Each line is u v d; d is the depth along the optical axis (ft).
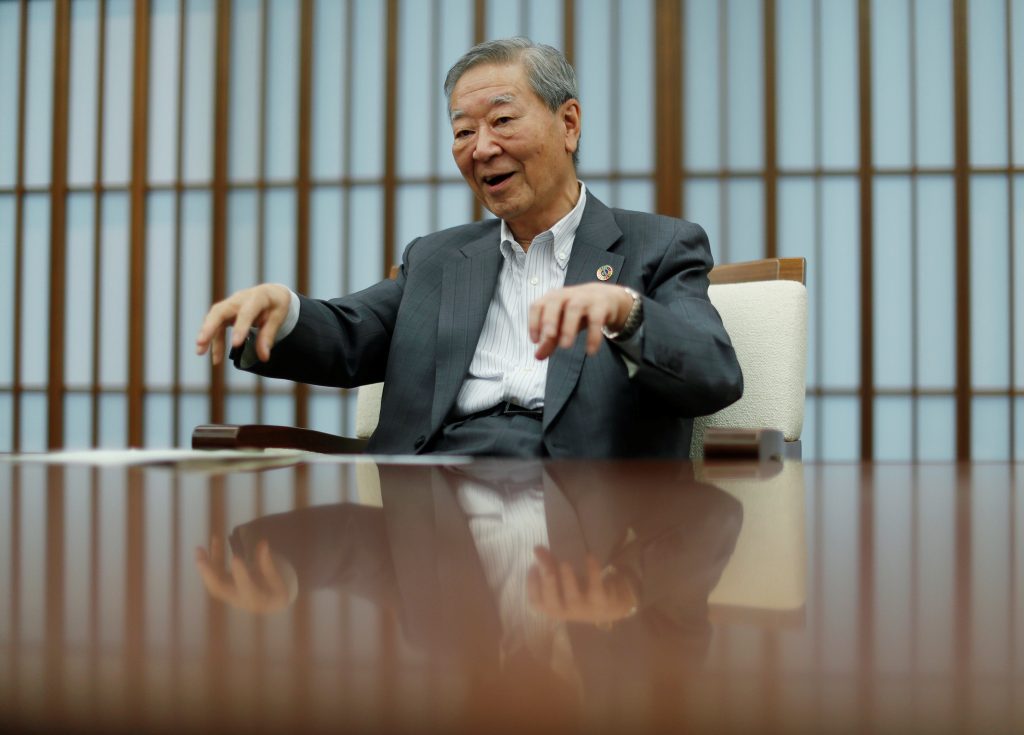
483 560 1.03
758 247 13.98
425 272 5.85
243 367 5.11
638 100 14.21
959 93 13.69
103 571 0.95
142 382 15.10
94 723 0.42
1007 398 13.66
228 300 4.49
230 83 14.93
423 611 0.73
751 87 14.01
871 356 13.74
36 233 15.47
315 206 14.83
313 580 0.89
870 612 0.73
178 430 15.06
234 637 0.63
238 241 14.93
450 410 5.40
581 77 14.29
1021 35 13.64
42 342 15.42
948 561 1.02
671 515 1.51
